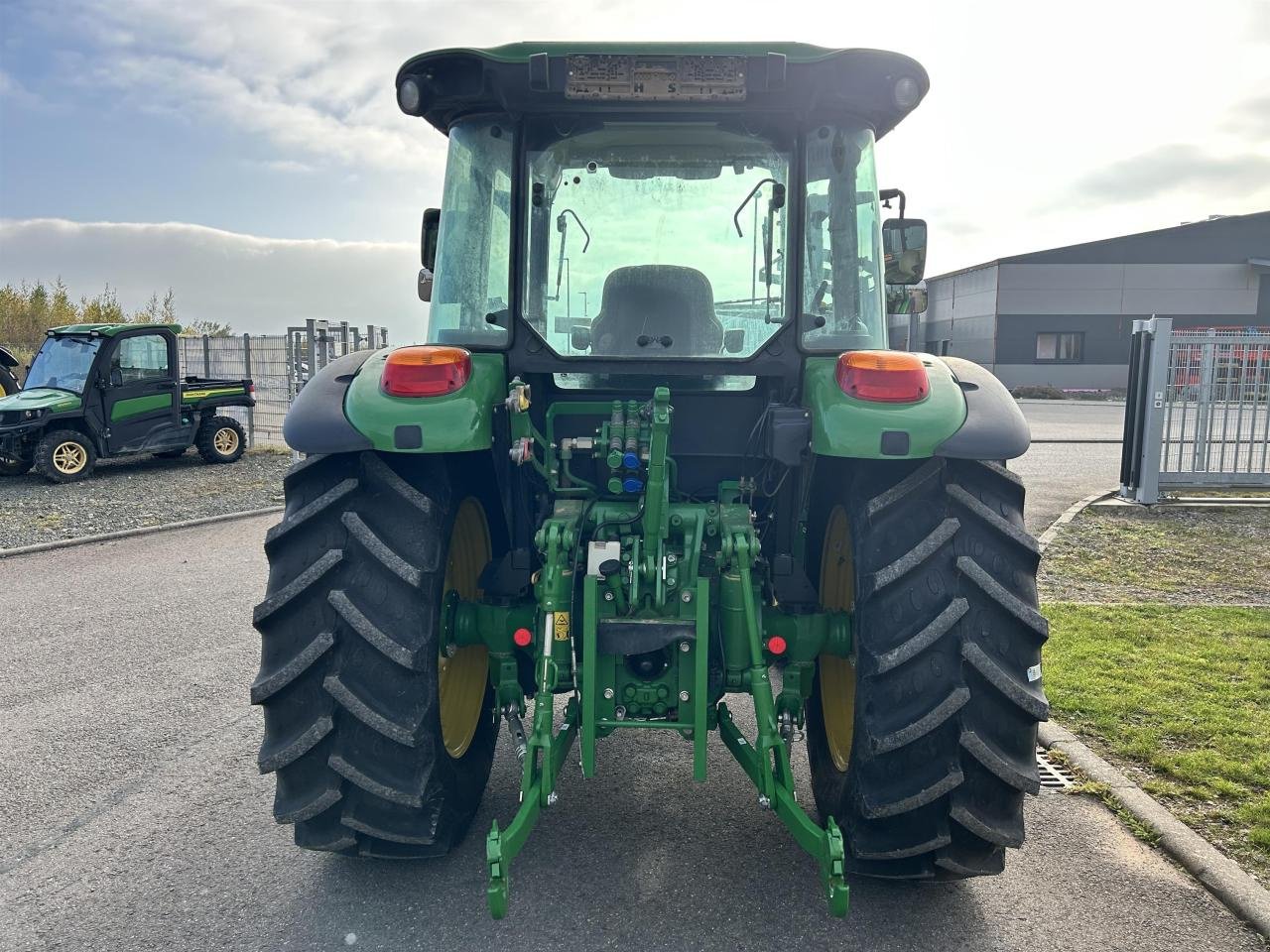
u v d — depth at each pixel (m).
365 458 2.63
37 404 11.59
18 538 8.46
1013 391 31.42
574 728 2.80
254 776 3.62
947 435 2.44
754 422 3.01
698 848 3.04
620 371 2.93
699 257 2.93
